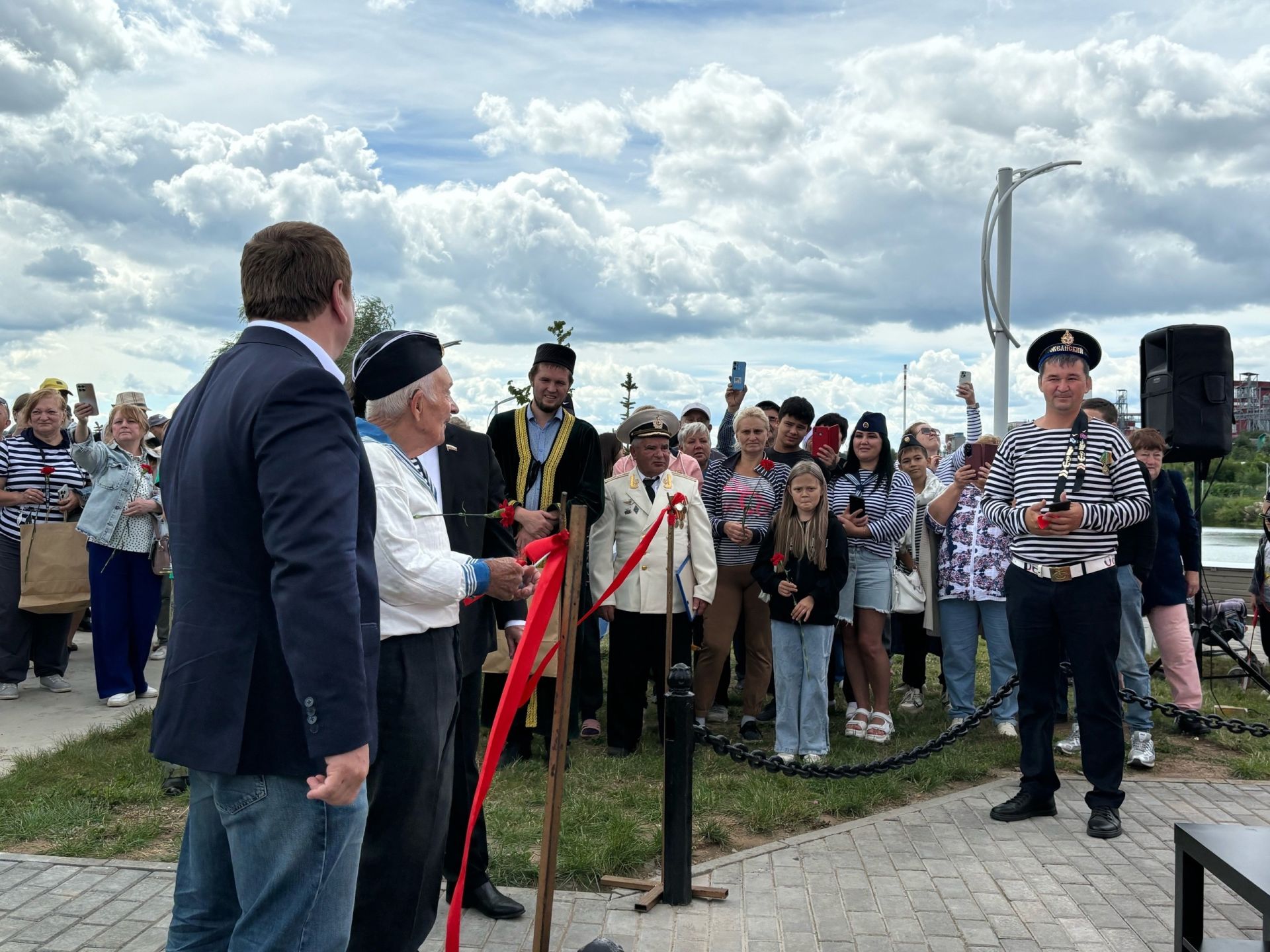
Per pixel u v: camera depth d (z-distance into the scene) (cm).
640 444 674
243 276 250
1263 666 982
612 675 660
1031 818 538
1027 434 550
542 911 300
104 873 441
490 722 660
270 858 228
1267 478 934
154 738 229
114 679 767
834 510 696
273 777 224
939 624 736
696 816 534
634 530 662
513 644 411
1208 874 465
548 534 460
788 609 621
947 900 429
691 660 704
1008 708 712
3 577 783
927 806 556
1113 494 527
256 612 224
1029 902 427
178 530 230
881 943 389
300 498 214
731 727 742
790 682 625
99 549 762
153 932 386
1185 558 747
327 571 212
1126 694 562
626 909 416
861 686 707
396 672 291
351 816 233
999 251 1291
